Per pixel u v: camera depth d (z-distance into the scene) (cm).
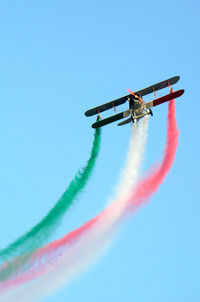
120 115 14275
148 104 14238
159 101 14238
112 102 14350
